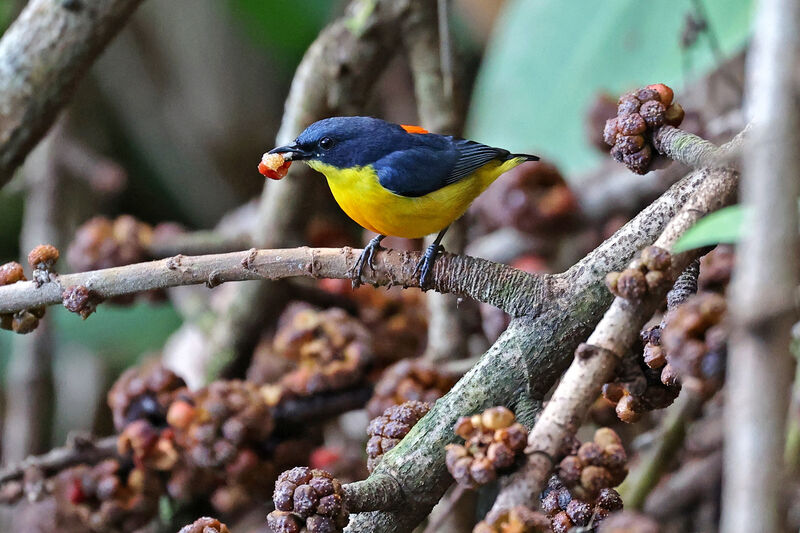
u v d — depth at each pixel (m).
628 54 3.58
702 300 3.26
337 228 3.54
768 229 2.39
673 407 3.43
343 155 3.40
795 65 2.47
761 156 2.43
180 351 3.60
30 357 3.55
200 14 3.97
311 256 3.33
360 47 3.46
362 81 3.47
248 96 4.09
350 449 3.51
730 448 2.44
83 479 3.40
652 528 3.26
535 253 3.55
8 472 3.40
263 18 3.85
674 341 3.26
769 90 2.48
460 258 3.32
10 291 3.33
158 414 3.40
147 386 3.39
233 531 3.45
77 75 3.44
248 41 4.05
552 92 3.60
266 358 3.49
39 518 3.45
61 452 3.40
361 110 3.48
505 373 3.30
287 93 4.15
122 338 3.63
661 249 3.28
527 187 3.51
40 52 3.43
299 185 3.48
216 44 4.01
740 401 2.38
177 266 3.32
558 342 3.30
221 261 3.32
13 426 3.55
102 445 3.40
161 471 3.40
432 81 3.47
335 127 3.40
